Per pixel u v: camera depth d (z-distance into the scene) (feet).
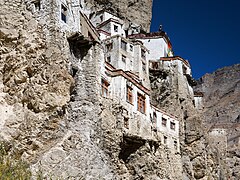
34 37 115.96
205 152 184.44
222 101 400.06
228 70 452.76
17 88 110.52
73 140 110.22
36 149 103.30
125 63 182.60
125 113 135.85
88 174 106.73
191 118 186.91
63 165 102.37
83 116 120.16
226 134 286.87
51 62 113.70
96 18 212.23
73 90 123.44
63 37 121.70
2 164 90.17
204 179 179.63
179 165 167.53
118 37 183.11
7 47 113.80
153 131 157.79
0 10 116.78
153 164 143.43
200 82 460.14
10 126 103.30
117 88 136.46
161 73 196.44
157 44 211.41
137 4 222.28
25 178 89.61
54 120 108.37
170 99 190.60
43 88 109.60
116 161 125.49
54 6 121.29
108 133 124.98
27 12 122.11
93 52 130.31
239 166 239.09
